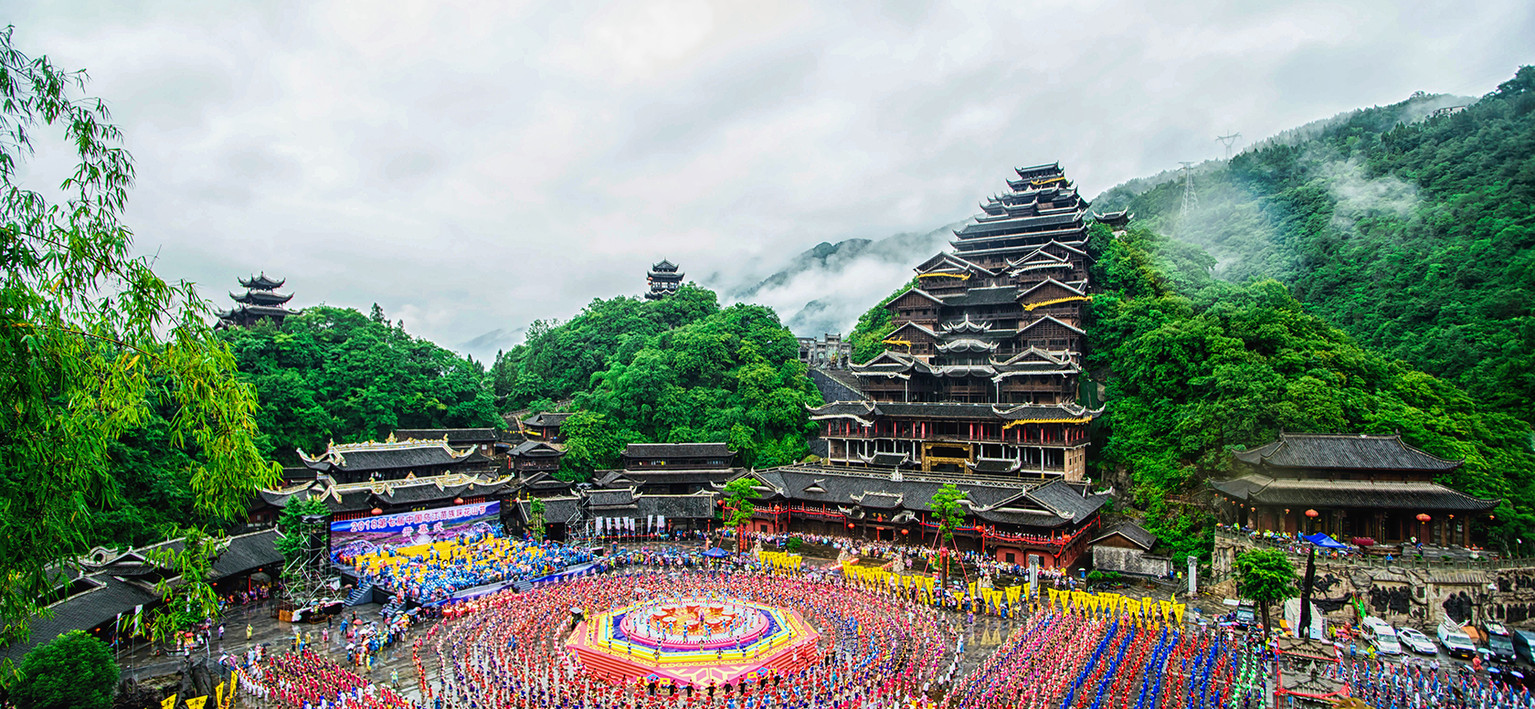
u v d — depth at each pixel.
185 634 58.88
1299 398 89.19
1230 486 84.06
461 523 100.56
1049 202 174.25
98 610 59.09
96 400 21.73
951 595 73.75
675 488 118.75
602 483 115.88
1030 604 73.06
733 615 66.94
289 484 102.06
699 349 145.62
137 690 51.31
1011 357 126.00
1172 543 88.38
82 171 20.73
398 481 101.06
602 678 57.47
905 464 114.75
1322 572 69.62
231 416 23.52
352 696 50.06
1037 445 105.56
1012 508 87.25
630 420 137.75
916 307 144.75
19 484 19.66
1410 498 75.12
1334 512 78.38
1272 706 49.53
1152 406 108.06
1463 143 183.00
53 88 20.27
